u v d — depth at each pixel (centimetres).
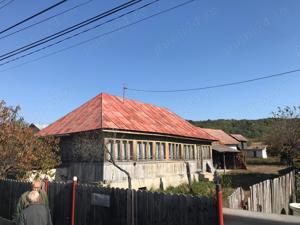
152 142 2292
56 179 1958
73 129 2030
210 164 3083
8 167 1485
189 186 2442
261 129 9981
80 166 1983
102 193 884
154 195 765
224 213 655
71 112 2353
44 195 721
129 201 815
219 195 643
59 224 1005
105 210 870
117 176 1953
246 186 2461
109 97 2469
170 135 2406
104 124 1914
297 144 2559
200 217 675
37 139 1683
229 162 4509
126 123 2114
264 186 1221
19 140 1498
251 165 5094
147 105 2861
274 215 598
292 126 2638
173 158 2514
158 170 2320
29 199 634
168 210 733
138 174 2125
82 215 933
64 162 2069
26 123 1644
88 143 1952
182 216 705
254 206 1126
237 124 10912
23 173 1591
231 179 2953
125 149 2055
